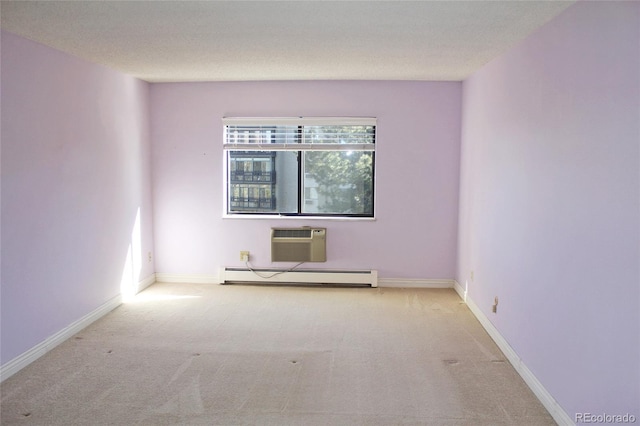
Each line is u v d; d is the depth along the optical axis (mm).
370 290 5504
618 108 2143
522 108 3383
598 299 2305
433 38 3395
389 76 5098
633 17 2029
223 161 5633
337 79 5367
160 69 4680
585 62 2453
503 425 2721
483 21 2953
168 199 5680
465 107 5195
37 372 3336
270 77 5191
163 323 4355
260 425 2707
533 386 3094
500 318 3832
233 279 5707
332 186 5688
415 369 3434
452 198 5508
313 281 5637
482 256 4402
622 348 2105
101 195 4477
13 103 3285
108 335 4043
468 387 3166
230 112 5555
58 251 3811
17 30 3193
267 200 5742
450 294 5363
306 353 3711
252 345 3863
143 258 5453
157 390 3100
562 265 2699
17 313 3340
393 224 5574
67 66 3918
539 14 2793
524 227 3305
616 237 2150
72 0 2594
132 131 5133
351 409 2883
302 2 2607
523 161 3346
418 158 5492
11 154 3268
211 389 3121
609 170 2213
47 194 3662
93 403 2928
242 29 3176
